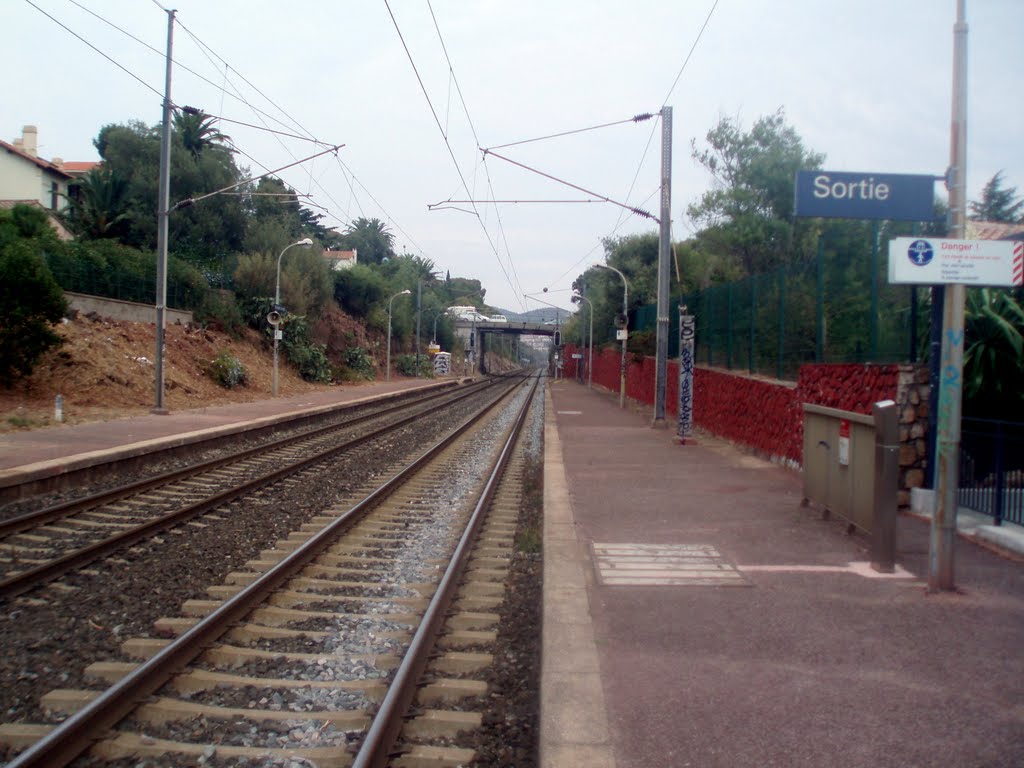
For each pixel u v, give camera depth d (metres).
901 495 10.30
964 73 6.77
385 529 10.69
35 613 6.90
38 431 18.59
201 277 39.59
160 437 18.03
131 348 29.52
